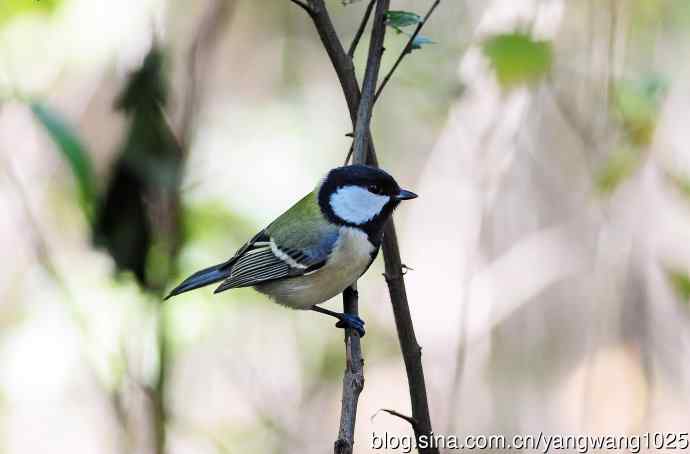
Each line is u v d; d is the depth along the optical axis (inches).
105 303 394.6
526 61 352.5
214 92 525.7
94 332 388.8
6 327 457.1
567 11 461.7
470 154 448.5
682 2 444.5
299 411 514.0
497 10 412.5
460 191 459.5
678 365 438.6
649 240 435.5
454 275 459.8
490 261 464.8
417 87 469.1
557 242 477.4
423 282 463.5
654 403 435.2
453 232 460.1
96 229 356.5
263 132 524.1
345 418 234.8
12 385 458.6
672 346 438.6
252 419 504.1
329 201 333.1
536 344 490.9
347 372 246.2
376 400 513.3
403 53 286.0
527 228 483.8
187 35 424.2
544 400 480.1
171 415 399.5
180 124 387.5
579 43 461.1
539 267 473.7
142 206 355.3
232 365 514.0
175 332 417.1
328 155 532.7
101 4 397.4
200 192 432.8
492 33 375.6
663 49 446.9
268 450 498.0
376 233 329.4
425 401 289.7
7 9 375.6
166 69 365.1
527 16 404.5
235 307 483.8
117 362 387.9
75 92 402.3
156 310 377.1
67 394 466.3
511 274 470.6
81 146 208.5
